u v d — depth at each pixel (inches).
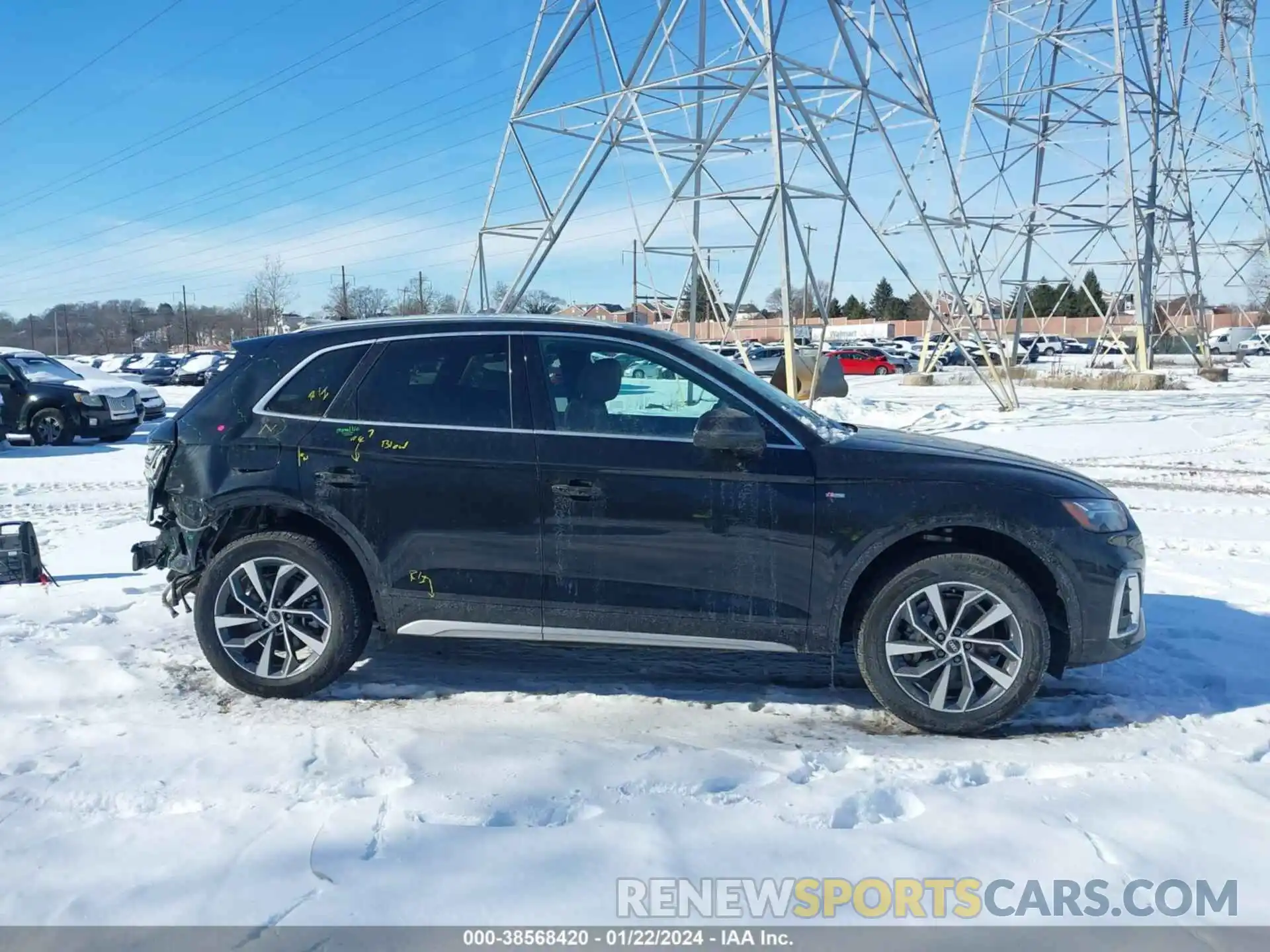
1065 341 2455.7
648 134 665.0
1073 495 168.6
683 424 175.2
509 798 137.2
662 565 172.4
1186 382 1304.1
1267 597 258.1
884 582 169.8
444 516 176.4
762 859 122.3
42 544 341.7
